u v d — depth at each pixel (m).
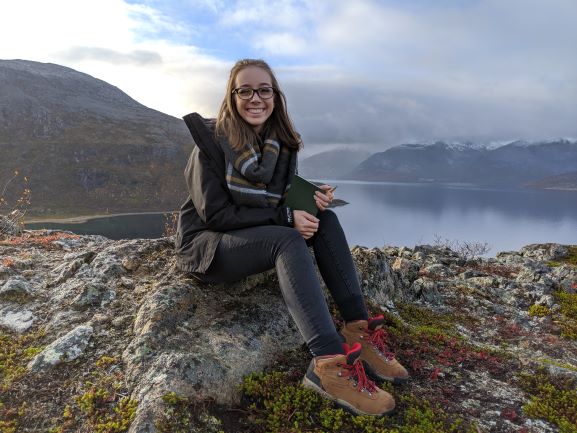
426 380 1.63
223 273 1.54
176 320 1.57
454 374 1.69
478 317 2.75
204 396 1.30
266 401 1.38
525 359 1.82
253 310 1.73
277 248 1.39
